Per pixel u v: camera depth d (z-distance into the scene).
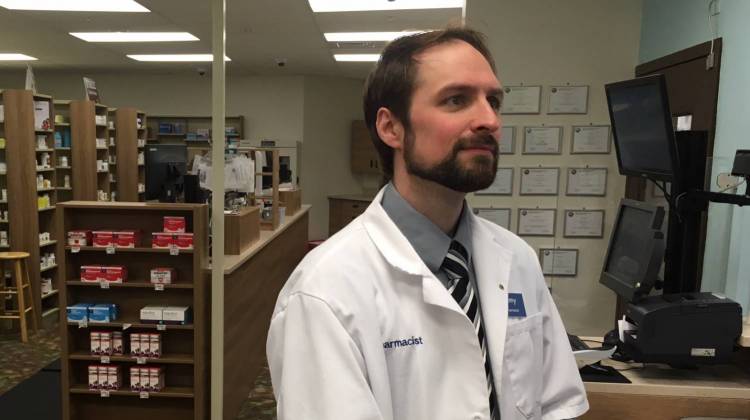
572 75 2.58
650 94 1.70
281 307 0.83
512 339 0.90
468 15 2.58
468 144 0.76
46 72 8.62
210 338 2.90
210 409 2.92
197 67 7.94
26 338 4.45
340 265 0.79
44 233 4.99
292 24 5.17
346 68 7.89
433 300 0.79
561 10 2.56
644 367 1.79
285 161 5.65
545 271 2.65
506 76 2.59
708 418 1.63
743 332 1.67
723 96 2.04
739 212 2.00
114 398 2.93
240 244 3.20
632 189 2.54
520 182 2.63
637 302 1.68
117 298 2.91
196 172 3.30
